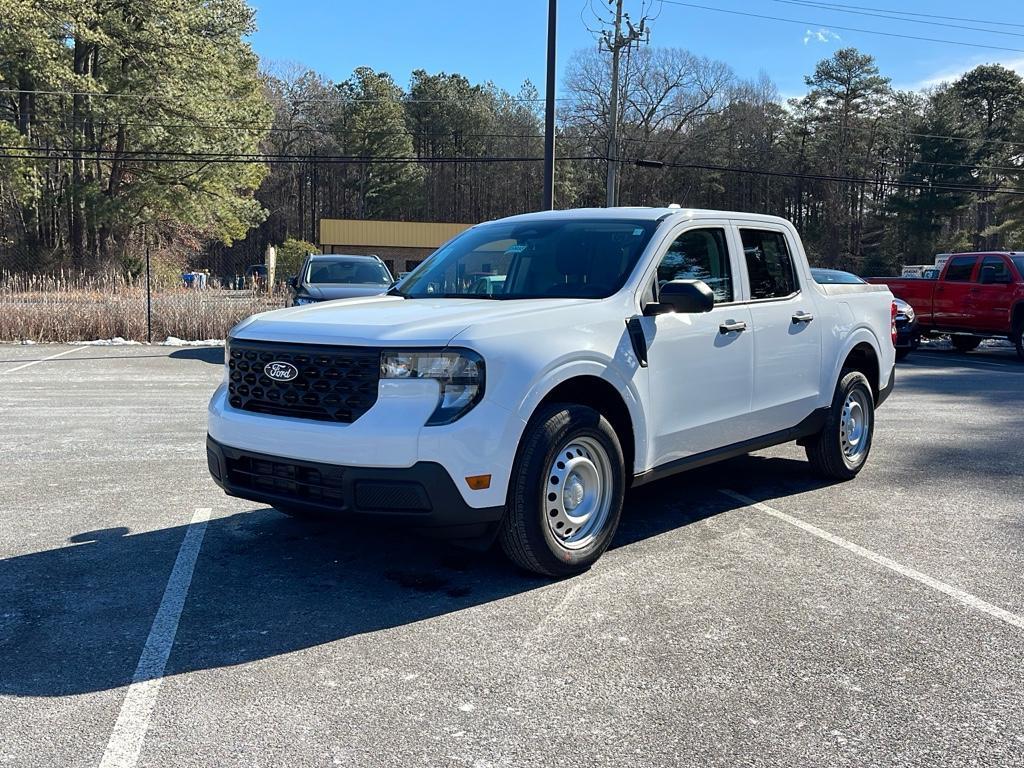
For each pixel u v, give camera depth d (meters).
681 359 5.07
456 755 2.89
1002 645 3.80
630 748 2.94
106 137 43.12
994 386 13.41
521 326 4.27
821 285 6.52
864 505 6.12
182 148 40.81
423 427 3.92
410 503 3.96
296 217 90.19
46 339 18.41
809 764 2.86
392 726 3.07
